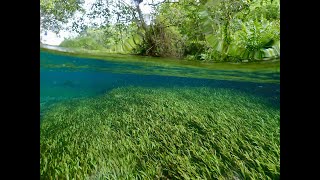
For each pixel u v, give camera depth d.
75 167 2.32
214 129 2.43
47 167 2.32
